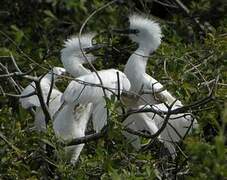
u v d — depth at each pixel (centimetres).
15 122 1147
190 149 823
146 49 1398
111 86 1252
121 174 982
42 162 1106
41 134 1092
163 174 1094
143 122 1318
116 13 1625
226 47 1266
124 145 1081
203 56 1327
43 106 1132
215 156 828
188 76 1227
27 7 1639
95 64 1422
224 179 854
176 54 1303
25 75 1102
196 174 909
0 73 1322
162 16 1822
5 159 1059
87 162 1060
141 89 1313
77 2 1536
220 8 1678
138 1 1784
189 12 1684
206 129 1247
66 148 1159
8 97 1303
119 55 1477
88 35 1396
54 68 1360
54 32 1596
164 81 1341
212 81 1212
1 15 1631
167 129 1307
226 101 1078
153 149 1236
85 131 1341
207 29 1625
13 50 1224
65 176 1041
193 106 1074
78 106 1249
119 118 1107
